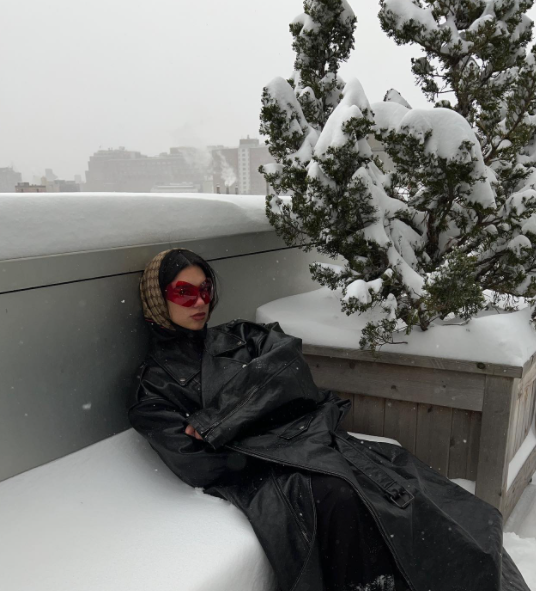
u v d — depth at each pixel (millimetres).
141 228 2270
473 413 2443
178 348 2248
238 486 1937
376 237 2357
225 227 2689
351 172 2307
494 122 2422
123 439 2217
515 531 2613
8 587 1477
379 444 2285
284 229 2713
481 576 1755
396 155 2176
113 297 2213
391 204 2457
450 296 2145
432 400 2488
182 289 2143
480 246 2572
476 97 2477
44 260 1916
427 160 2098
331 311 2914
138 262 2295
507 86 2475
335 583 1782
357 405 2705
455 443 2508
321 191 2289
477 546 1780
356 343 2578
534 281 2408
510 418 2352
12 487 1854
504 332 2328
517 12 2406
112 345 2236
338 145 2145
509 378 2309
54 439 2023
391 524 1718
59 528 1723
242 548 1688
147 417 2061
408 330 2312
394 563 1769
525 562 2328
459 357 2379
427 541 1789
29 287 1881
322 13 2725
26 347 1899
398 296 2547
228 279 2803
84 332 2107
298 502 1790
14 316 1849
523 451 2967
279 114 2566
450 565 1762
